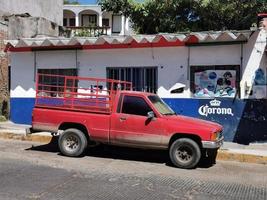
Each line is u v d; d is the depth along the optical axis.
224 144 14.11
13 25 20.31
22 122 17.22
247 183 9.66
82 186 8.55
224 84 14.68
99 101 11.74
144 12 21.84
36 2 25.86
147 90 15.55
